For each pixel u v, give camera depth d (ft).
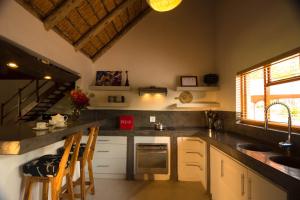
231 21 12.14
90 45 13.83
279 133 7.43
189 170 12.95
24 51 7.87
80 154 9.39
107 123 15.21
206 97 15.12
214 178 9.77
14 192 6.64
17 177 6.79
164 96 15.25
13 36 7.13
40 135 5.57
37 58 8.61
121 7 12.09
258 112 9.73
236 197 7.13
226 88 13.04
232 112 12.05
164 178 13.02
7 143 4.66
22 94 23.18
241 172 6.73
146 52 15.40
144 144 13.08
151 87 14.62
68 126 7.95
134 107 15.29
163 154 12.98
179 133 12.99
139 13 15.33
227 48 12.84
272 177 4.88
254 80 10.12
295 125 7.09
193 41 15.37
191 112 15.17
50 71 9.89
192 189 11.64
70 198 7.91
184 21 15.46
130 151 13.08
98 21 12.03
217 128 13.60
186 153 12.96
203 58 15.30
